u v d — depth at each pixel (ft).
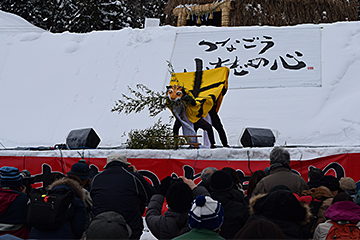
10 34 54.49
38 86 44.86
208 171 13.62
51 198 10.80
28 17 92.68
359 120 34.09
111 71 44.65
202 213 8.42
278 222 8.80
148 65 44.24
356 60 40.55
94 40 50.01
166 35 47.83
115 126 37.58
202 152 19.75
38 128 39.17
